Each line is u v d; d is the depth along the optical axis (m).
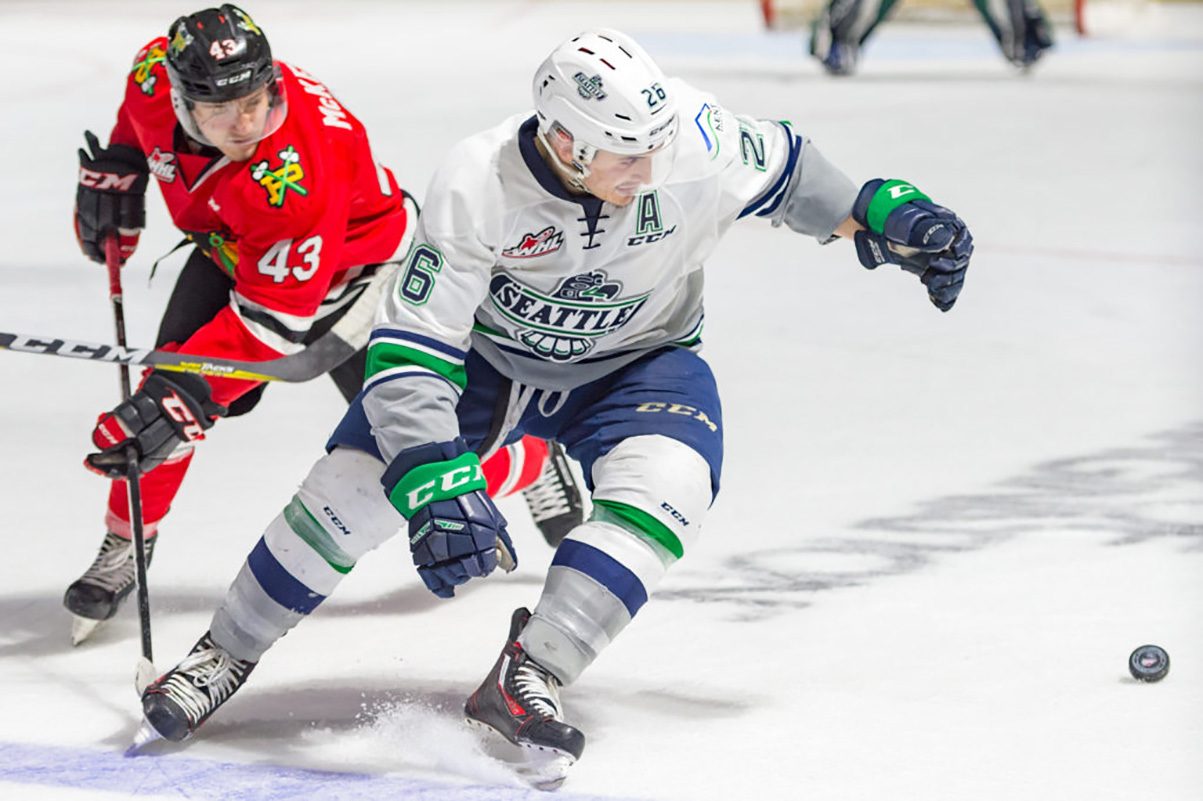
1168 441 10.39
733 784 5.79
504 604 7.87
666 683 6.81
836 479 9.73
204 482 9.80
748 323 13.90
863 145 23.36
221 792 5.74
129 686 6.86
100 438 6.55
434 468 5.67
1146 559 8.20
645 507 5.91
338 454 6.15
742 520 9.00
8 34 38.66
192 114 6.63
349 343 7.31
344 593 8.05
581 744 5.74
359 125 7.21
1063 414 11.09
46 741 6.23
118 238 7.88
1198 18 40.91
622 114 5.52
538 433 6.57
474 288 5.86
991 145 23.39
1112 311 14.14
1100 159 22.22
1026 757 5.98
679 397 6.23
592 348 6.28
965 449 10.30
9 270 15.51
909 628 7.37
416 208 7.76
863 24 31.23
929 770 5.89
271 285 6.77
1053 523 8.80
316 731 6.34
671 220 5.98
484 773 5.84
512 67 32.59
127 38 37.62
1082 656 6.97
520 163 5.78
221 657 6.21
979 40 38.47
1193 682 6.65
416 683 6.86
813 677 6.83
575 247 5.90
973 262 16.14
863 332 13.55
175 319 7.49
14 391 11.88
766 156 6.24
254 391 7.55
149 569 8.35
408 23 42.31
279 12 45.00
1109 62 33.47
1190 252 16.45
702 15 44.12
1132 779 5.78
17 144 23.30
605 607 5.86
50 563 8.47
